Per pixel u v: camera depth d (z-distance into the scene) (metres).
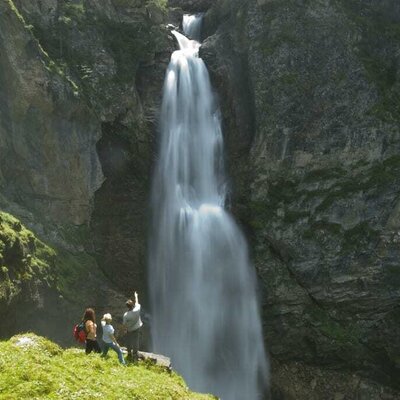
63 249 29.97
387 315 34.91
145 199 35.94
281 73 36.75
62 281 27.73
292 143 36.34
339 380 34.69
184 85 38.50
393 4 37.88
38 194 30.92
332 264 35.00
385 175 34.50
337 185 35.53
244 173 37.62
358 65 35.94
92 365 16.02
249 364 35.47
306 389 34.72
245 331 35.78
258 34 38.12
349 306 35.12
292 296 35.69
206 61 40.25
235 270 36.38
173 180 37.03
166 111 37.47
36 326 25.31
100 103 33.41
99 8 36.00
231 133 38.94
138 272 34.84
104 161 34.44
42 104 30.67
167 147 37.12
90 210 32.53
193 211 36.41
